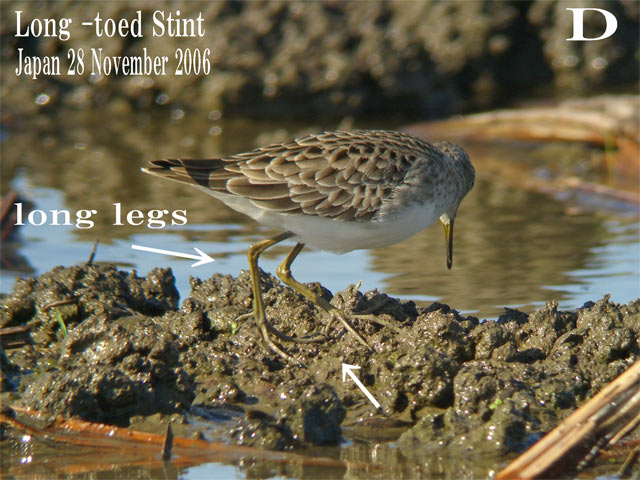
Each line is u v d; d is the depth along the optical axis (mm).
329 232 10445
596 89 26188
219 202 17906
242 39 25016
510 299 12398
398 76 25016
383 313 10531
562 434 8008
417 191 10484
